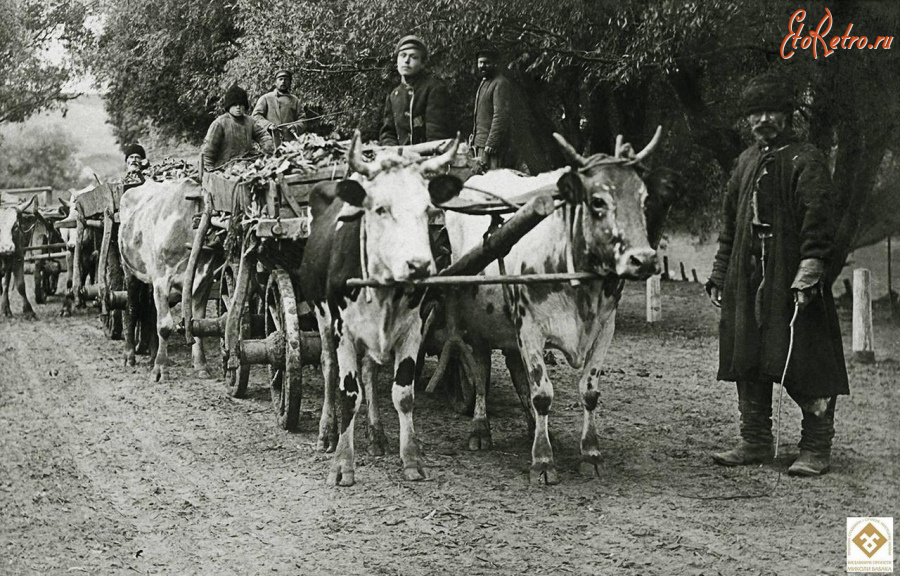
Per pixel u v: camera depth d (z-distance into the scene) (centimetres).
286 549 537
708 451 730
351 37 1347
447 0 1152
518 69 1250
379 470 682
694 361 1138
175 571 510
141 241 1034
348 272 620
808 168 649
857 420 820
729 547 529
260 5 1555
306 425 818
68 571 510
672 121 1474
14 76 1761
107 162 2811
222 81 1783
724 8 1042
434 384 726
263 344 810
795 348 647
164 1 1992
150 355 1132
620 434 786
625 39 1139
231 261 953
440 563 511
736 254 680
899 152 1296
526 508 596
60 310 1723
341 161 758
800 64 1200
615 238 576
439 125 840
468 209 636
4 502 626
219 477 676
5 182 2642
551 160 1327
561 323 637
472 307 718
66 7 1830
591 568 502
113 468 703
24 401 936
